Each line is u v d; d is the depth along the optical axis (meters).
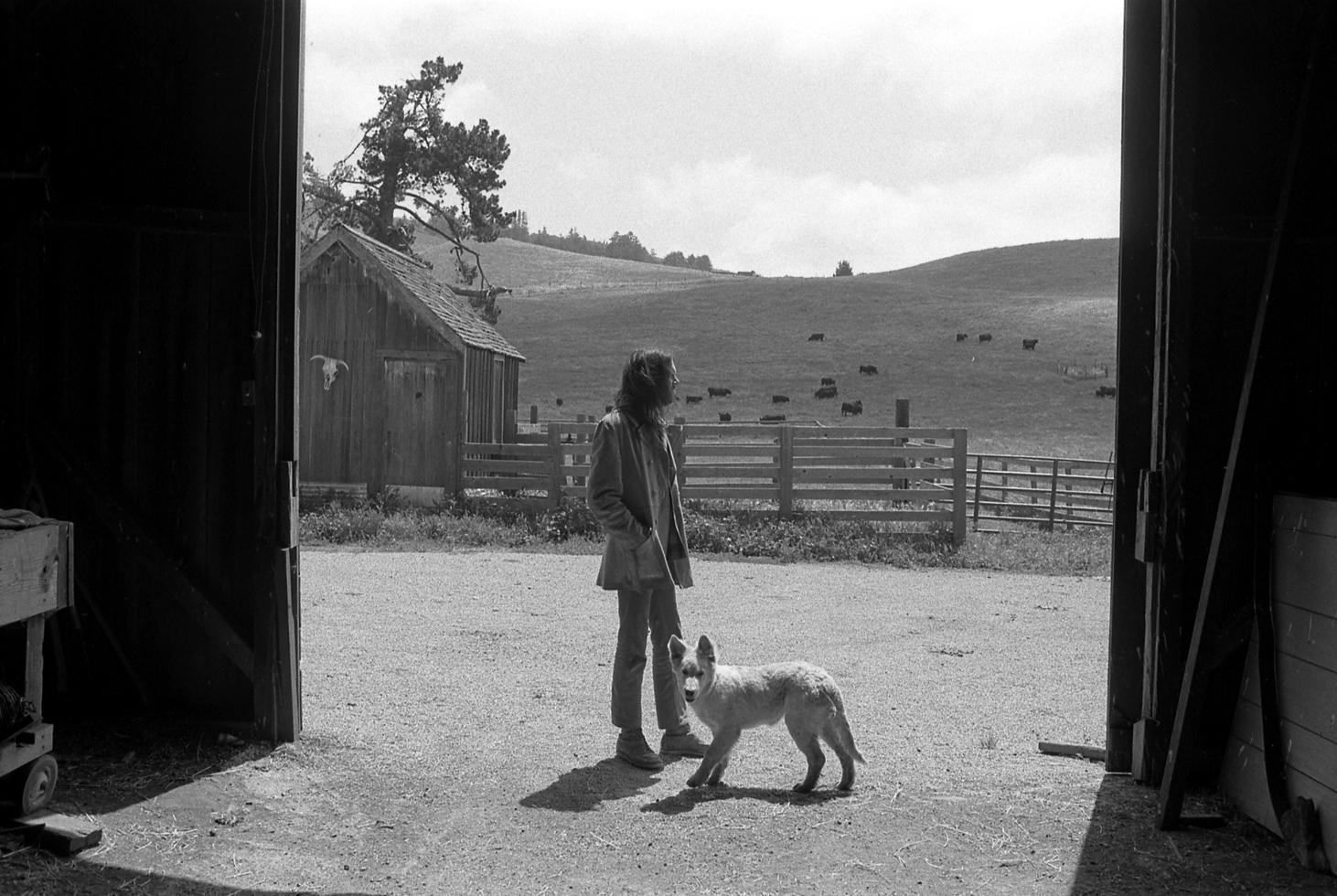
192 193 6.09
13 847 4.36
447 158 45.06
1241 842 4.79
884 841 4.80
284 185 5.96
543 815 5.12
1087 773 5.87
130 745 5.72
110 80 6.04
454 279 122.50
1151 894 4.26
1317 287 5.39
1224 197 5.47
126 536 6.01
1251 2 5.45
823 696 5.46
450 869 4.46
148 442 6.11
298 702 6.11
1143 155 5.59
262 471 5.96
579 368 61.88
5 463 5.96
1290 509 4.89
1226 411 5.51
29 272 5.98
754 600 12.48
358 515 17.86
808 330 69.31
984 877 4.42
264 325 5.95
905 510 16.98
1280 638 4.92
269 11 5.91
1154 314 5.60
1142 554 5.46
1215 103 5.46
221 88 6.05
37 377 6.01
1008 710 7.61
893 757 6.30
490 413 22.98
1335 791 4.46
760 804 5.30
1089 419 48.03
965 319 69.94
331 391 20.38
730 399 54.31
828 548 16.17
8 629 5.95
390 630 10.09
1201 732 5.45
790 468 17.44
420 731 6.57
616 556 5.97
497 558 15.62
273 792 5.26
